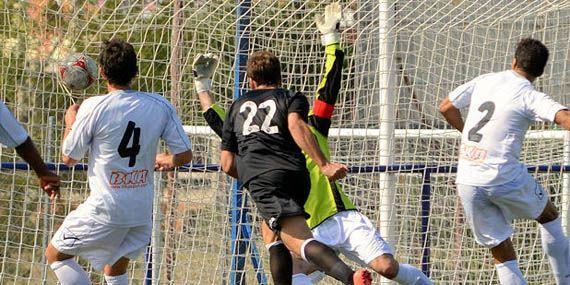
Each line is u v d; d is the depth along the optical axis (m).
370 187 34.34
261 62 23.14
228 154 23.22
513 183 24.95
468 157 25.45
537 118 24.61
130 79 23.80
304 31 33.53
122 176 23.42
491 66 34.81
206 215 32.88
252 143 22.48
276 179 22.12
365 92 34.75
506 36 35.22
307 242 21.81
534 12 33.03
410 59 34.94
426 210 31.86
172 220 32.56
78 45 31.92
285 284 23.33
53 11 31.55
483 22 33.78
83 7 31.61
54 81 32.84
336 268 21.20
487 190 25.06
